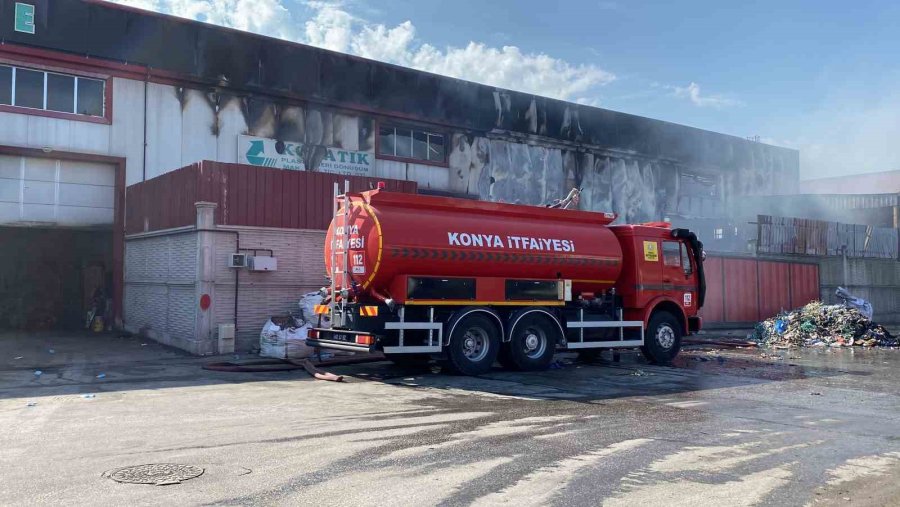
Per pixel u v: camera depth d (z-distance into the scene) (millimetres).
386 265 11703
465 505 5070
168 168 21359
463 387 11141
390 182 18062
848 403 9961
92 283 23359
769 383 12008
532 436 7414
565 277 13797
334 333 12625
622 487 5582
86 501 5047
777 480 5867
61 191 20000
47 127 19516
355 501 5125
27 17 19188
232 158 22516
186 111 21781
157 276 17609
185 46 21625
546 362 13508
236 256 15133
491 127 28672
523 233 13219
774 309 26375
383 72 25734
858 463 6484
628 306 14938
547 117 30500
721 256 24797
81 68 20016
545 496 5316
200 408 8945
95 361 14047
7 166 19219
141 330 18688
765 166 39938
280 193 16062
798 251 28781
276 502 5078
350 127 25031
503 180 29109
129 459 6270
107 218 20688
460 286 12422
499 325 12953
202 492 5297
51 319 22969
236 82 22469
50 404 9211
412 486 5523
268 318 15773
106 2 20375
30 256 23703
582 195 31719
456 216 12727
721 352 18109
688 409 9266
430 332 12117
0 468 5945
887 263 33000
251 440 7094
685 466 6254
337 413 8664
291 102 23781
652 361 15156
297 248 16250
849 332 20734
